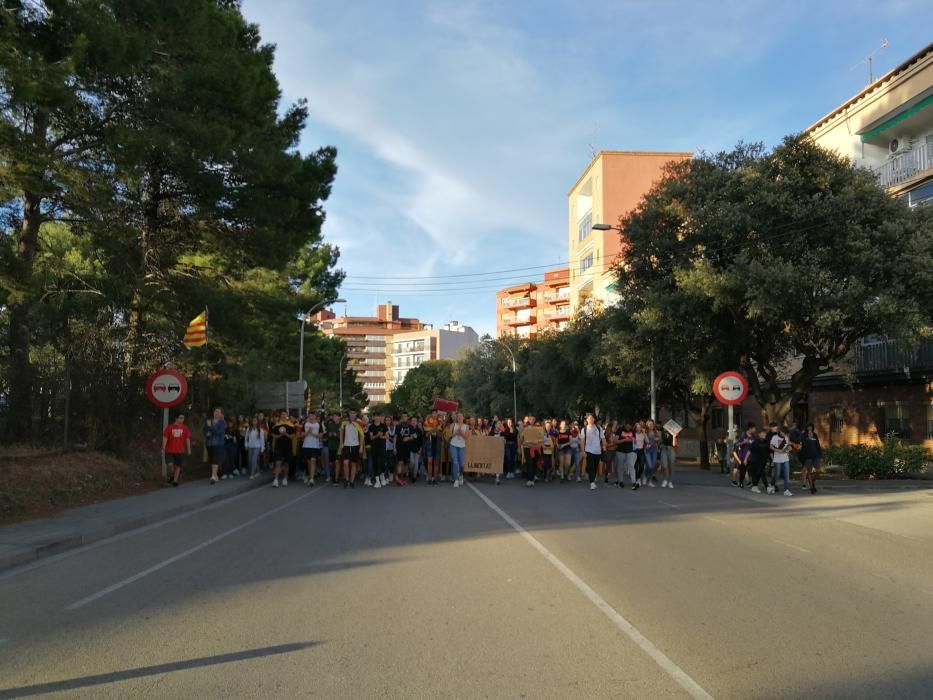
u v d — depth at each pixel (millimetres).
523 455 19141
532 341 54062
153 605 6598
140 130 15172
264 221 19141
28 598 6973
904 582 7430
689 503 14680
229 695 4414
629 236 22672
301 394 29438
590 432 18219
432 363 109625
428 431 19984
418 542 9758
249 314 23047
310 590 7059
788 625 5836
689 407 29953
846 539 10211
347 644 5375
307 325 41094
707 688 4488
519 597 6750
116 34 13750
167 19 15875
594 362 29188
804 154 20156
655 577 7598
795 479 20188
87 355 17594
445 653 5160
